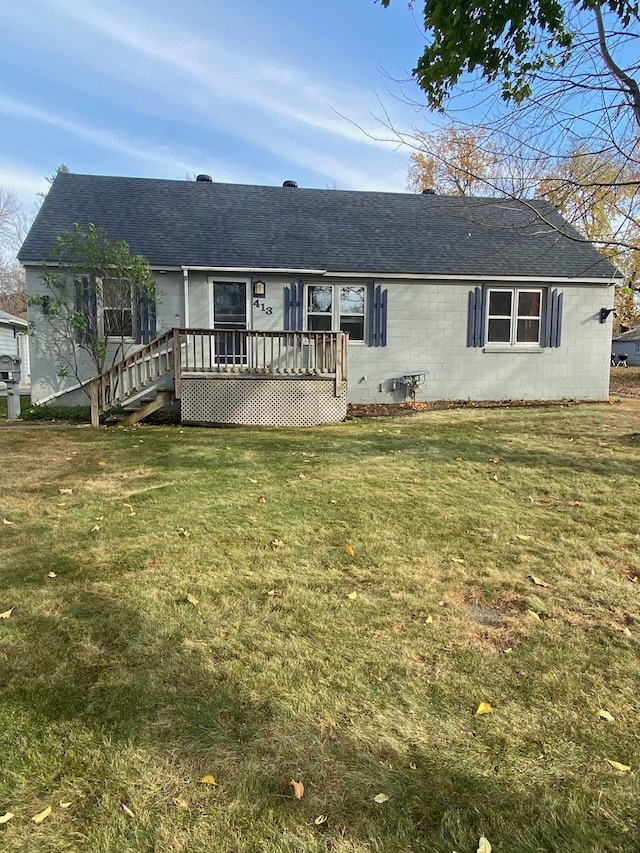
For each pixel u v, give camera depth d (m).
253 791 1.69
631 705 2.12
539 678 2.29
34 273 10.83
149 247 11.39
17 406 10.13
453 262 12.35
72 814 1.61
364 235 12.95
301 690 2.20
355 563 3.48
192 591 3.07
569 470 5.98
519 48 4.46
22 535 3.94
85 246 10.26
